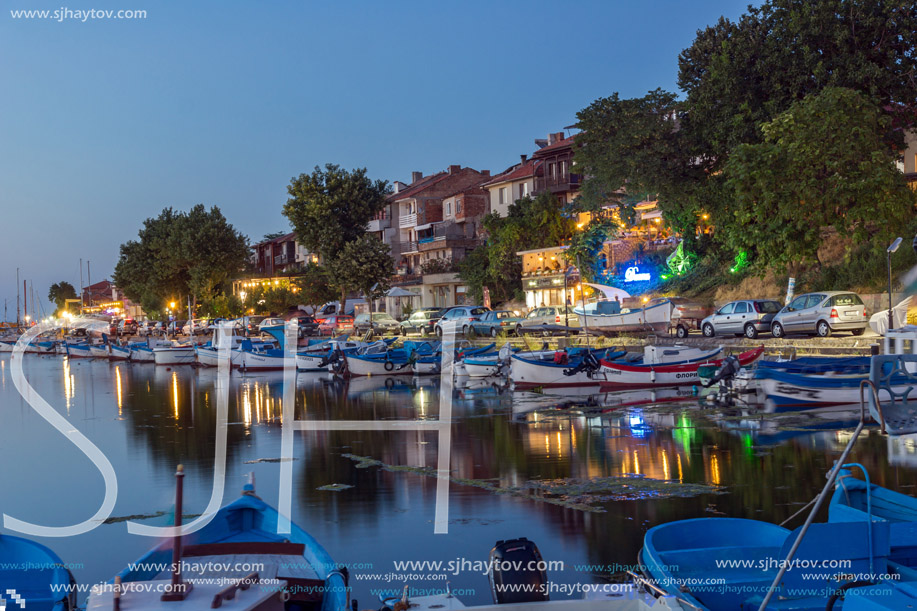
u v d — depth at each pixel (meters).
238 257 94.19
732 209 39.94
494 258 62.03
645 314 38.47
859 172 32.47
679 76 42.91
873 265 35.41
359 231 71.12
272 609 5.80
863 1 36.81
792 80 37.47
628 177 45.09
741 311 34.53
